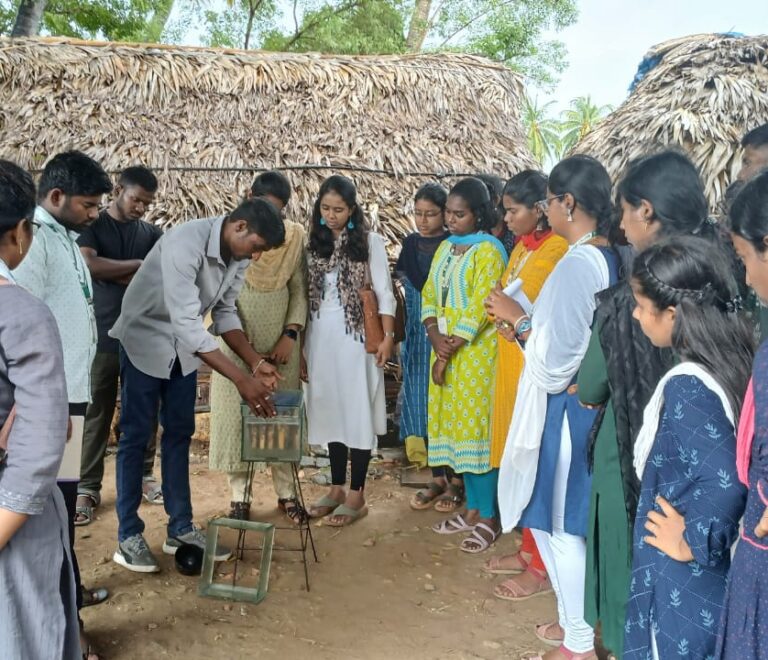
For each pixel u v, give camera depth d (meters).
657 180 2.07
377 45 15.60
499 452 3.48
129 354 3.25
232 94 5.64
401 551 3.72
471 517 4.01
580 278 2.37
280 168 5.18
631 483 2.10
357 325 3.89
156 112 5.40
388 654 2.77
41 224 2.58
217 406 3.82
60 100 5.27
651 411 1.79
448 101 6.00
